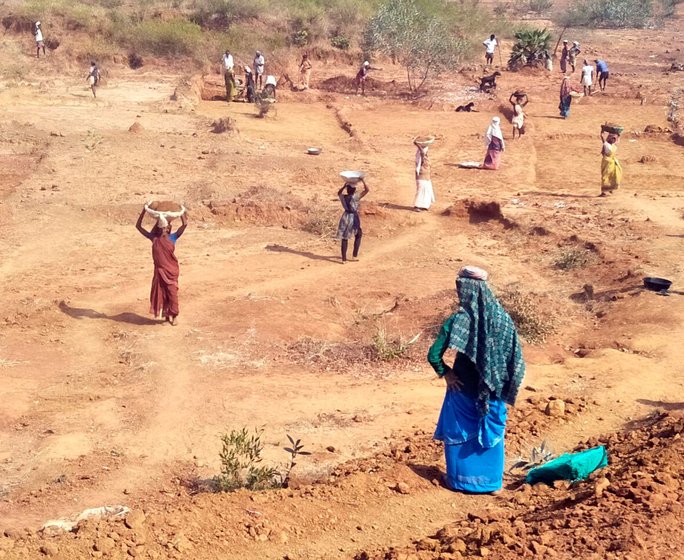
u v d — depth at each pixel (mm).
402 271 19203
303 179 26344
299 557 7387
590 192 25578
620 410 11211
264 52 46625
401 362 13820
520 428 10562
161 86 41250
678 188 26406
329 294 17453
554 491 8539
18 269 18672
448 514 8305
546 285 18344
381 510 8352
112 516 8352
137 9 49562
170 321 15641
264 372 13445
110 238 20922
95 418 11852
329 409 11922
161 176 25984
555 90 43031
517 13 70438
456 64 43719
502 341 8242
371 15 50812
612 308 16078
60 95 37719
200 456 10695
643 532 6672
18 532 7992
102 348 14633
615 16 66188
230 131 31750
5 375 13531
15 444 11312
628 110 38906
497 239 21750
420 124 35531
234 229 22062
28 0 49406
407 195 25141
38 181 24953
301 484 9266
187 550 7344
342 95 41344
